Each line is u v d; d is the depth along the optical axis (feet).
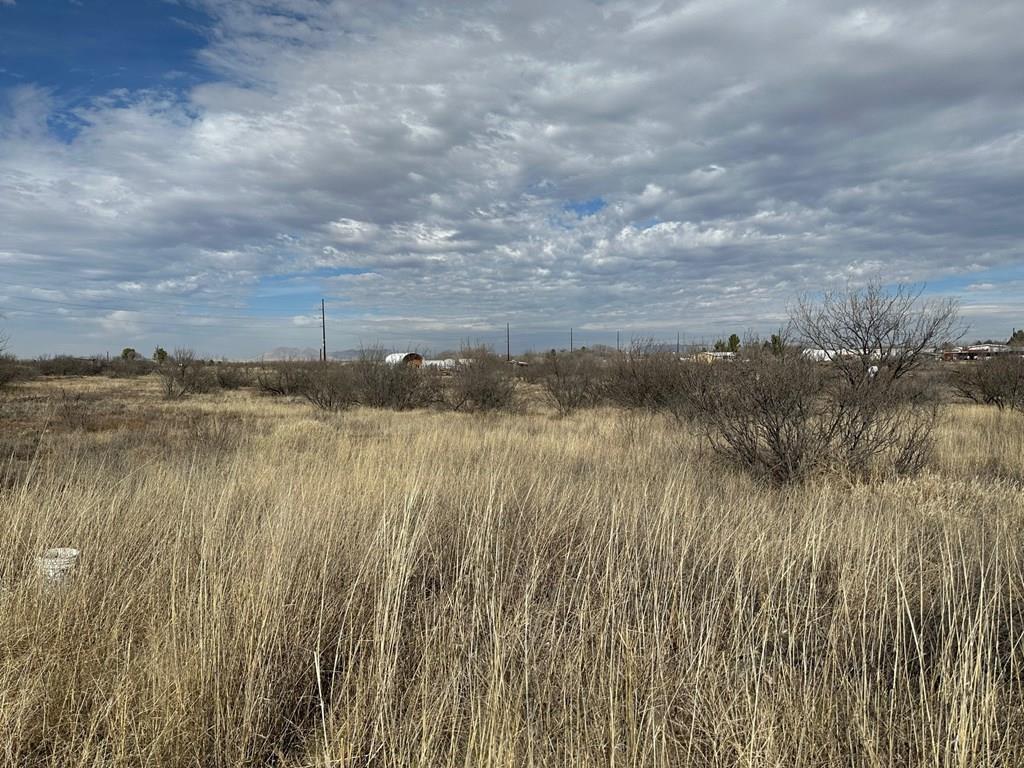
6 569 12.47
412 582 13.17
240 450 29.81
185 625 9.82
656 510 16.81
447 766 7.22
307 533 13.48
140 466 24.40
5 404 63.10
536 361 90.63
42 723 8.02
